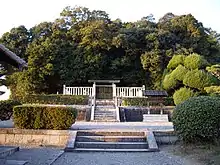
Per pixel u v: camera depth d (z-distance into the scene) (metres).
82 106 21.22
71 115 10.41
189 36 33.59
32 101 24.36
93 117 19.36
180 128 8.66
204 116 8.25
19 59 7.40
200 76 20.09
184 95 20.23
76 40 33.34
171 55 30.33
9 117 13.81
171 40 32.56
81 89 26.89
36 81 28.67
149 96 22.72
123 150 8.84
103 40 31.31
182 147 8.63
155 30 33.56
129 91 27.45
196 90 20.69
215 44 34.50
